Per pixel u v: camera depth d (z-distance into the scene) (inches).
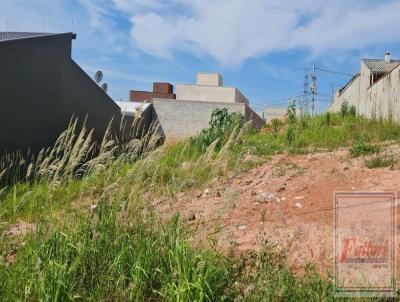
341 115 720.3
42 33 482.0
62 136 185.8
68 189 179.6
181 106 919.7
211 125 533.0
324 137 448.5
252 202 219.0
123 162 187.6
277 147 398.6
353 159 301.0
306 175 270.4
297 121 616.4
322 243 150.1
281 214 188.1
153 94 1269.7
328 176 258.8
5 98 380.8
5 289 124.2
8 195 207.3
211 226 161.8
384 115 585.6
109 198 158.9
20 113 402.0
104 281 128.2
